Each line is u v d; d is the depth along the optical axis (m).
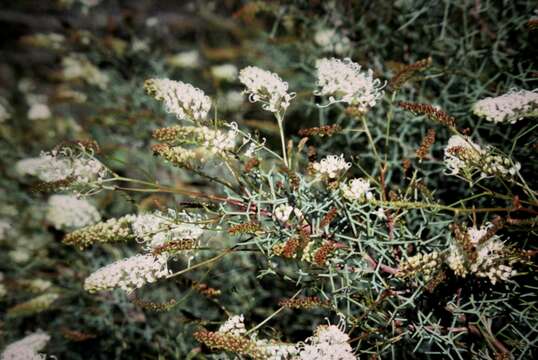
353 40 0.81
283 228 0.60
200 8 1.14
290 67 0.86
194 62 0.95
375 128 0.74
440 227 0.64
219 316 0.71
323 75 0.61
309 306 0.60
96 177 0.63
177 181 0.79
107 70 0.95
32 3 1.40
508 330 0.63
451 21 0.78
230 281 0.71
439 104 0.73
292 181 0.60
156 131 0.60
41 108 0.91
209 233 0.71
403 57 0.79
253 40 1.00
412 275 0.59
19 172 0.82
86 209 0.70
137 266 0.60
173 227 0.61
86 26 1.14
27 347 0.66
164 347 0.71
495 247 0.57
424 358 0.65
